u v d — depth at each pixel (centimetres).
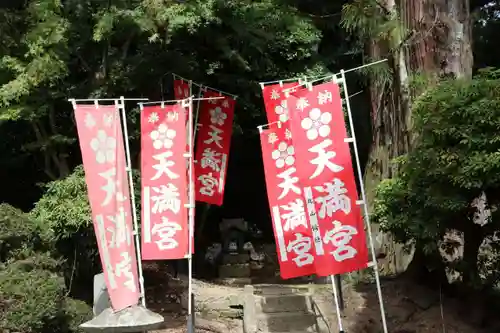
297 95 718
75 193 868
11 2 1120
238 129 1242
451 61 938
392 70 1016
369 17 952
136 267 708
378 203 821
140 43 1073
